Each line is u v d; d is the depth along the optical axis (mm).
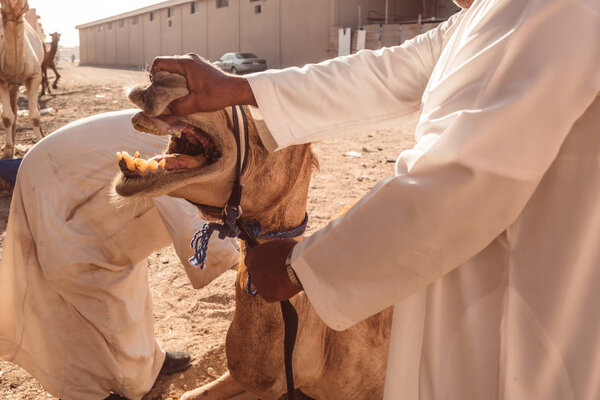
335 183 7387
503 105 1109
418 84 1718
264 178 1758
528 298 1208
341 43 31844
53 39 18484
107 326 2713
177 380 3205
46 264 2605
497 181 1135
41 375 2797
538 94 1091
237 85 1479
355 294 1340
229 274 4676
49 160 2633
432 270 1249
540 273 1196
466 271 1309
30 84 9500
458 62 1256
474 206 1164
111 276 2713
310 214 6078
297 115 1557
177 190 1638
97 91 19109
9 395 3088
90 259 2633
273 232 1896
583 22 1084
